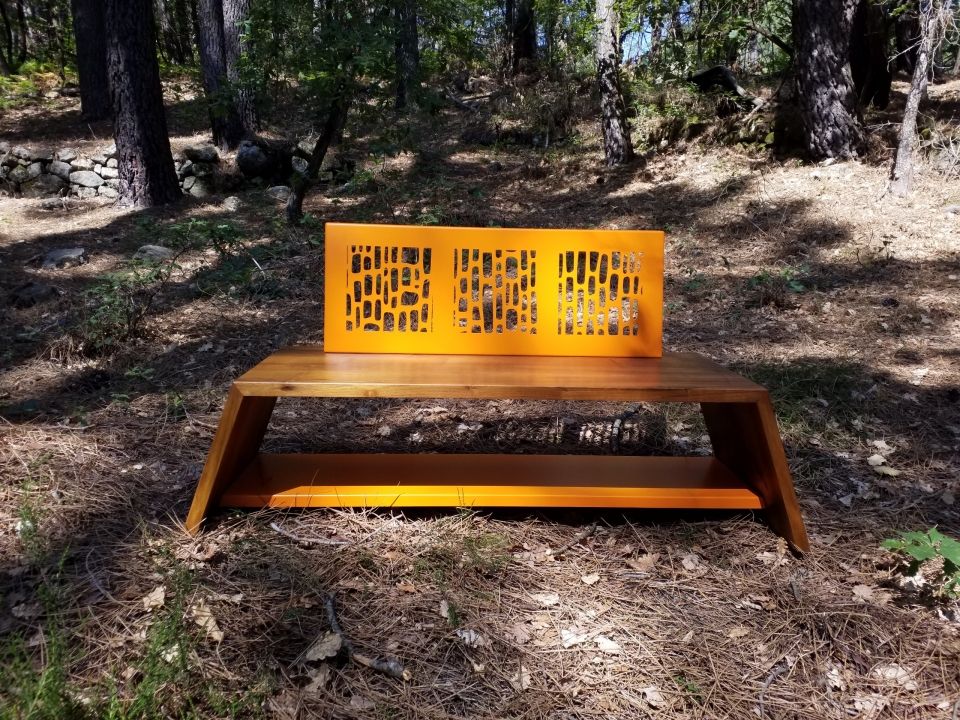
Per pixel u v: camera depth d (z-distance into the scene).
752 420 2.53
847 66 9.09
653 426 3.62
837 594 2.25
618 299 2.94
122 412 3.61
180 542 2.41
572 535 2.59
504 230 2.90
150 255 7.16
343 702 1.76
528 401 4.01
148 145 9.91
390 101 8.18
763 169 9.61
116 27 9.55
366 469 2.86
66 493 2.70
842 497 2.89
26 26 22.81
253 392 2.31
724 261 6.86
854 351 4.67
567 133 13.22
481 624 2.06
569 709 1.76
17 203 10.12
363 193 10.20
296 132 12.13
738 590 2.27
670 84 12.45
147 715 1.62
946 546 2.09
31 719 1.53
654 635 2.04
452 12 8.00
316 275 6.43
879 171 8.73
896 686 1.87
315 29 7.87
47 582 2.14
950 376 4.18
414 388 2.26
